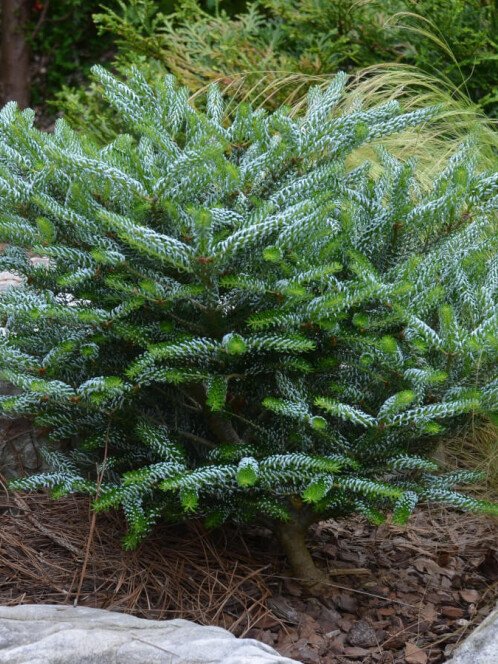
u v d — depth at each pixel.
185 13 5.99
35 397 3.03
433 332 2.92
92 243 2.96
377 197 3.15
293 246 2.94
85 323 2.99
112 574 3.15
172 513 3.08
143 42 5.70
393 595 3.20
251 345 2.92
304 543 3.21
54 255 2.94
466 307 3.04
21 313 2.96
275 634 3.05
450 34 5.29
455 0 5.07
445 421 3.05
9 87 8.85
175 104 3.13
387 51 5.80
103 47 9.32
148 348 2.94
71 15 9.24
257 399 3.12
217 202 2.99
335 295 2.90
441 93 4.96
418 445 3.11
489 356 2.96
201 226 2.81
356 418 2.90
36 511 3.36
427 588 3.23
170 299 2.92
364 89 4.99
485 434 3.67
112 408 3.04
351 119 3.03
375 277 2.97
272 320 2.90
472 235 3.13
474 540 3.42
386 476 3.22
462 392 2.96
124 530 3.29
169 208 2.89
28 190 2.98
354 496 3.05
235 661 2.73
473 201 3.05
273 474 2.95
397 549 3.38
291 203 3.01
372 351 2.98
